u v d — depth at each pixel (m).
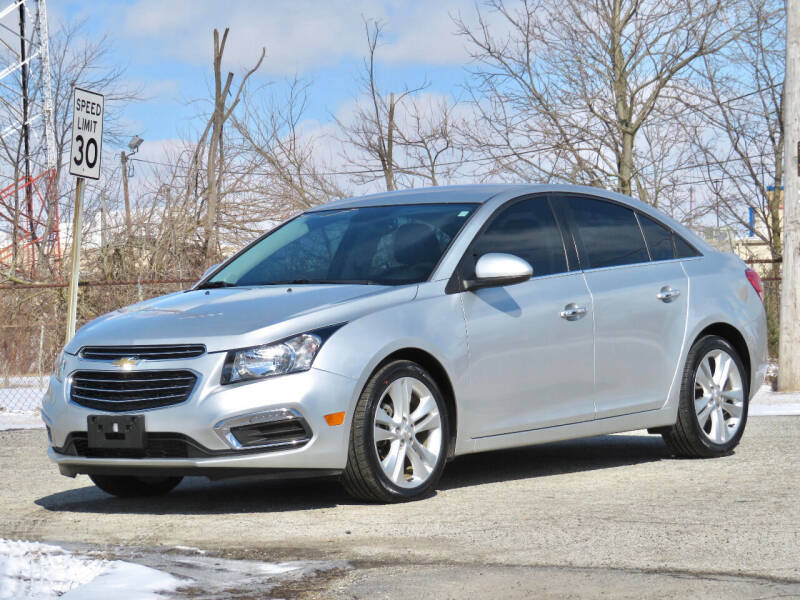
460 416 5.96
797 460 6.87
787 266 12.43
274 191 21.83
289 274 6.46
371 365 5.52
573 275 6.64
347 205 7.09
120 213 19.47
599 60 20.88
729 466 6.75
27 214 21.58
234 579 3.93
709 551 4.27
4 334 16.02
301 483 6.56
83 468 5.66
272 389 5.31
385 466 5.60
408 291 5.89
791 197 12.41
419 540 4.66
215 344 5.40
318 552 4.45
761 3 20.06
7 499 6.28
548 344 6.36
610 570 3.97
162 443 5.38
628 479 6.32
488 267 6.01
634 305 6.86
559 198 6.89
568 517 5.10
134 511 5.77
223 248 20.94
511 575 3.92
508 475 6.65
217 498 6.13
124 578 3.92
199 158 21.23
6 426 10.62
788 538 4.48
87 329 5.96
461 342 5.95
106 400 5.54
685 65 20.55
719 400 7.30
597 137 21.14
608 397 6.70
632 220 7.25
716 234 21.06
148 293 17.16
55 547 4.59
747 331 7.57
